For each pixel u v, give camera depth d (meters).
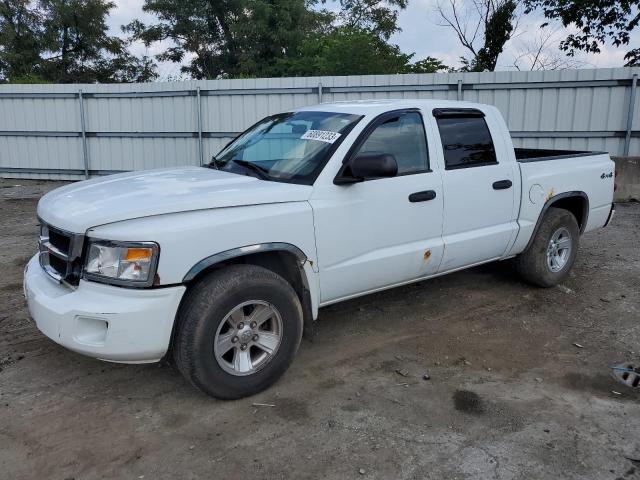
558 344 4.70
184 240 3.37
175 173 4.45
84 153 15.42
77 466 3.09
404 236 4.48
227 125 14.41
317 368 4.22
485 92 12.90
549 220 5.74
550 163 5.72
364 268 4.27
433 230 4.68
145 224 3.33
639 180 11.63
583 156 6.14
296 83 13.77
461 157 4.94
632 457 3.20
